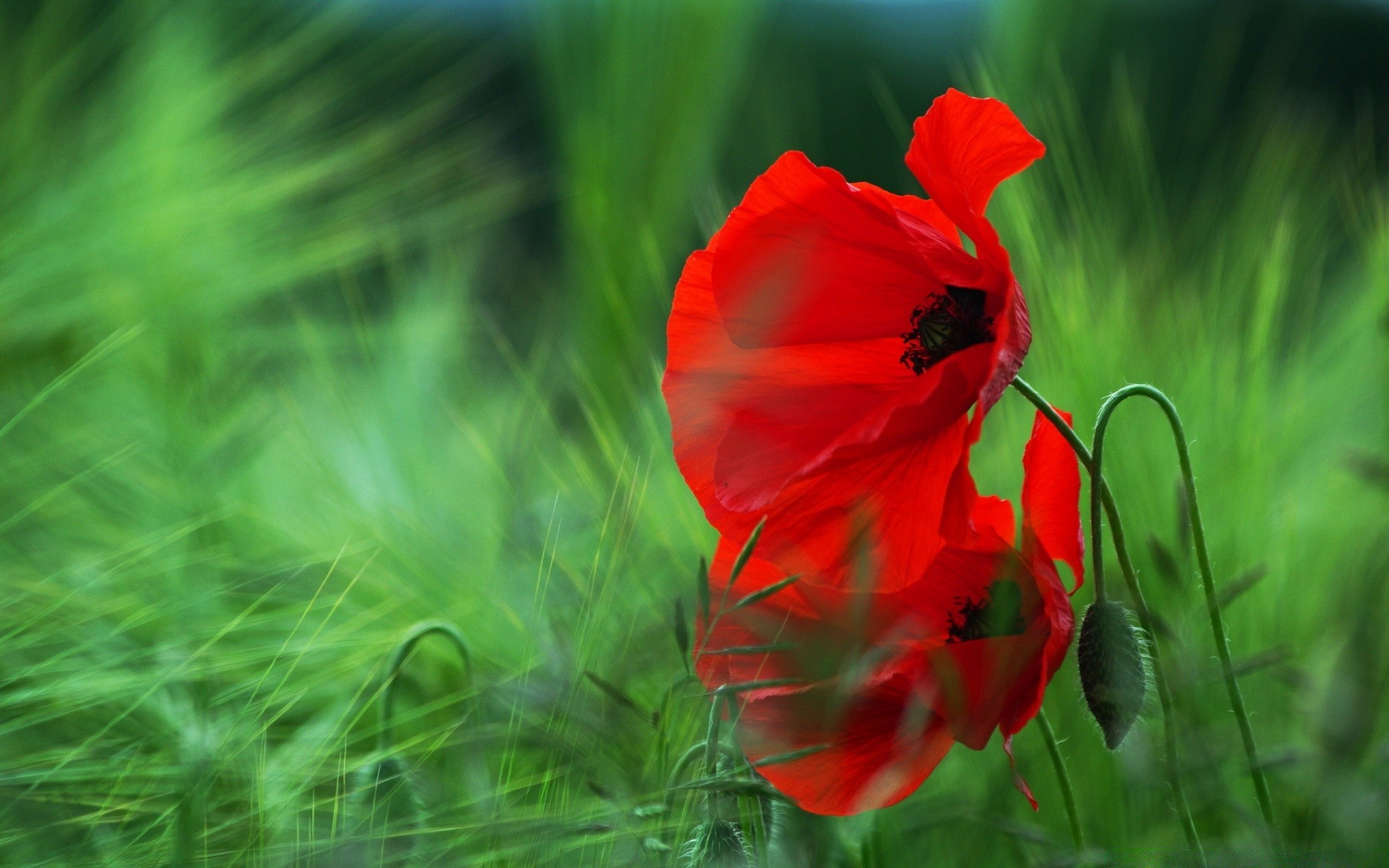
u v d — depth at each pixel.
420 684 0.81
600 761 0.71
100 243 1.14
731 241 0.70
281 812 0.73
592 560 0.81
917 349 0.70
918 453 0.68
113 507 0.92
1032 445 0.69
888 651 0.68
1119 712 0.67
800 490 0.69
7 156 1.17
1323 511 0.85
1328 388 1.02
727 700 0.69
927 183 0.69
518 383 1.19
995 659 0.67
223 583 0.82
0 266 1.07
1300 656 0.77
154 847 0.72
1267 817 0.69
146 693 0.76
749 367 0.71
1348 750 0.66
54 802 0.73
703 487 0.70
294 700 0.77
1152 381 0.86
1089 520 0.82
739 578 0.70
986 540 0.68
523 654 0.80
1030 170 1.00
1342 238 1.21
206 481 0.85
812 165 0.69
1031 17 1.25
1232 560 0.81
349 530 0.90
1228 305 0.97
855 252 0.70
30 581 0.82
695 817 0.70
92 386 1.02
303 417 1.07
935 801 0.74
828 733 0.68
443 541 0.88
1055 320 0.85
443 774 0.75
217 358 1.02
